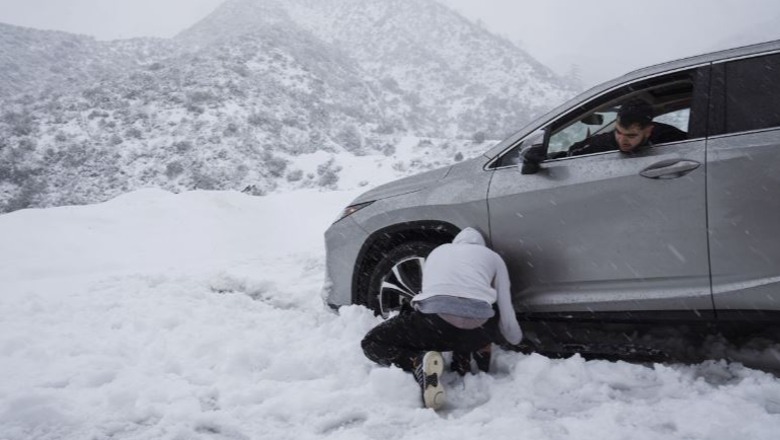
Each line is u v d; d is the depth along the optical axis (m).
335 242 3.88
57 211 10.71
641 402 2.71
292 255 7.56
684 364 3.05
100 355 3.69
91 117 142.75
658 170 2.93
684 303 2.95
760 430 2.35
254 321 4.37
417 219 3.55
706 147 2.88
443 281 2.97
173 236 10.43
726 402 2.59
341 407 2.84
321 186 91.88
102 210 11.12
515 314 3.37
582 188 3.12
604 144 3.21
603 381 2.95
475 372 3.18
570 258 3.18
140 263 9.00
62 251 9.16
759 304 2.80
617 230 3.05
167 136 132.62
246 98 157.12
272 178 110.69
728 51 2.99
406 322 2.99
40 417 2.75
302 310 4.67
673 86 3.13
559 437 2.43
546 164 3.29
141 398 2.98
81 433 2.67
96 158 125.00
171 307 4.82
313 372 3.29
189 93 150.00
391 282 3.66
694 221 2.88
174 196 12.20
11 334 4.14
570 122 3.34
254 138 134.12
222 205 12.25
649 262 3.00
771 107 2.81
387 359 3.05
